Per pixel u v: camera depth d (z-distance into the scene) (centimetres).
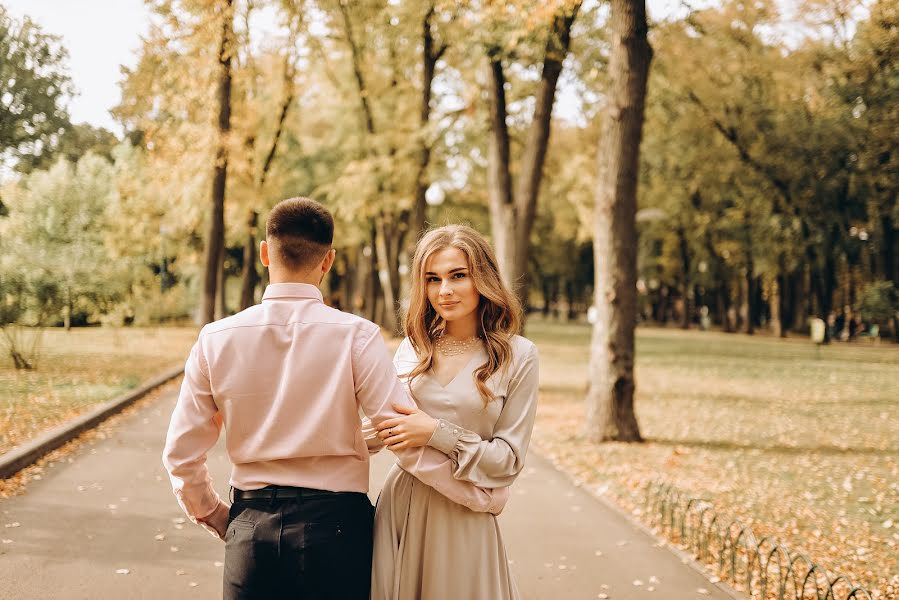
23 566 436
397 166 1903
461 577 229
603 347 959
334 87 2384
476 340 247
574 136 2038
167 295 2661
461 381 237
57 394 1079
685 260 4388
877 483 743
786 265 3219
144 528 519
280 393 207
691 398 1430
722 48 1747
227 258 3797
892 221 2536
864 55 1878
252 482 209
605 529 564
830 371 1991
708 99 2373
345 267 3478
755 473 786
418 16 1603
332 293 3734
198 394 210
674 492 618
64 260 1379
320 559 203
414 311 246
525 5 847
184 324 3172
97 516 541
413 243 1933
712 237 3925
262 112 2372
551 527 568
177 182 1936
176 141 1828
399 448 214
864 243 2778
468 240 243
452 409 234
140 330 2559
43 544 475
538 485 714
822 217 2767
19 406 955
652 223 4156
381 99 2244
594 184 1912
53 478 645
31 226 1441
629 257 951
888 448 936
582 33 1191
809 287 4112
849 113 2209
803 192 2728
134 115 1780
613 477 757
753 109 2523
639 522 584
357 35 2017
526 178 1246
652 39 1371
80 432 843
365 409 213
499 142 1298
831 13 1722
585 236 2241
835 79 2061
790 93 2278
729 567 477
